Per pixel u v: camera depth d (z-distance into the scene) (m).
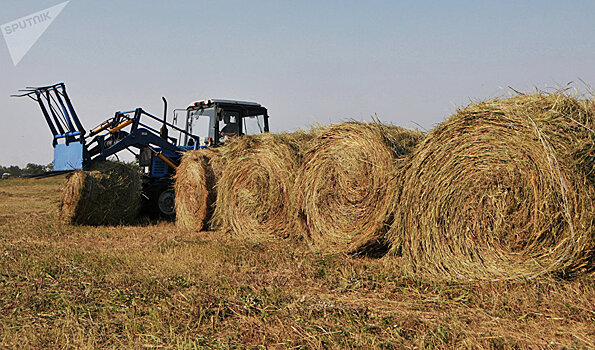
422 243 5.69
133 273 5.89
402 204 5.91
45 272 5.95
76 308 4.61
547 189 4.67
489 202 5.13
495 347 3.55
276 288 5.25
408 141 6.54
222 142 11.52
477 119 5.21
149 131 11.30
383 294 5.09
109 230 9.73
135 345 3.70
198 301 4.70
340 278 5.68
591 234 4.48
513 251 4.99
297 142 8.09
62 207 10.54
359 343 3.68
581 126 4.59
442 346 3.55
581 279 4.75
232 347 3.69
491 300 4.64
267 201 8.34
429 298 4.88
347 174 6.73
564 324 4.00
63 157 11.02
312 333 3.90
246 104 11.84
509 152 4.96
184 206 10.04
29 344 3.76
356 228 6.63
